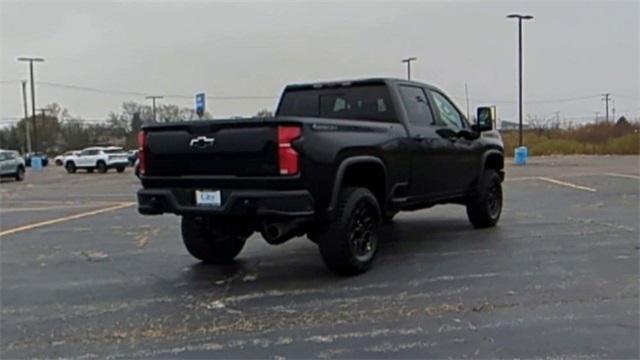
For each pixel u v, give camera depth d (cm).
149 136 634
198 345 445
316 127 591
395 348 429
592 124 5547
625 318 482
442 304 529
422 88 808
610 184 1748
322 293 574
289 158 568
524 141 4809
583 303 523
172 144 617
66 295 589
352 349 429
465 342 437
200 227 687
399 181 711
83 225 1104
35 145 6400
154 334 470
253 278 641
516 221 1005
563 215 1072
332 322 488
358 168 648
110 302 561
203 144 598
